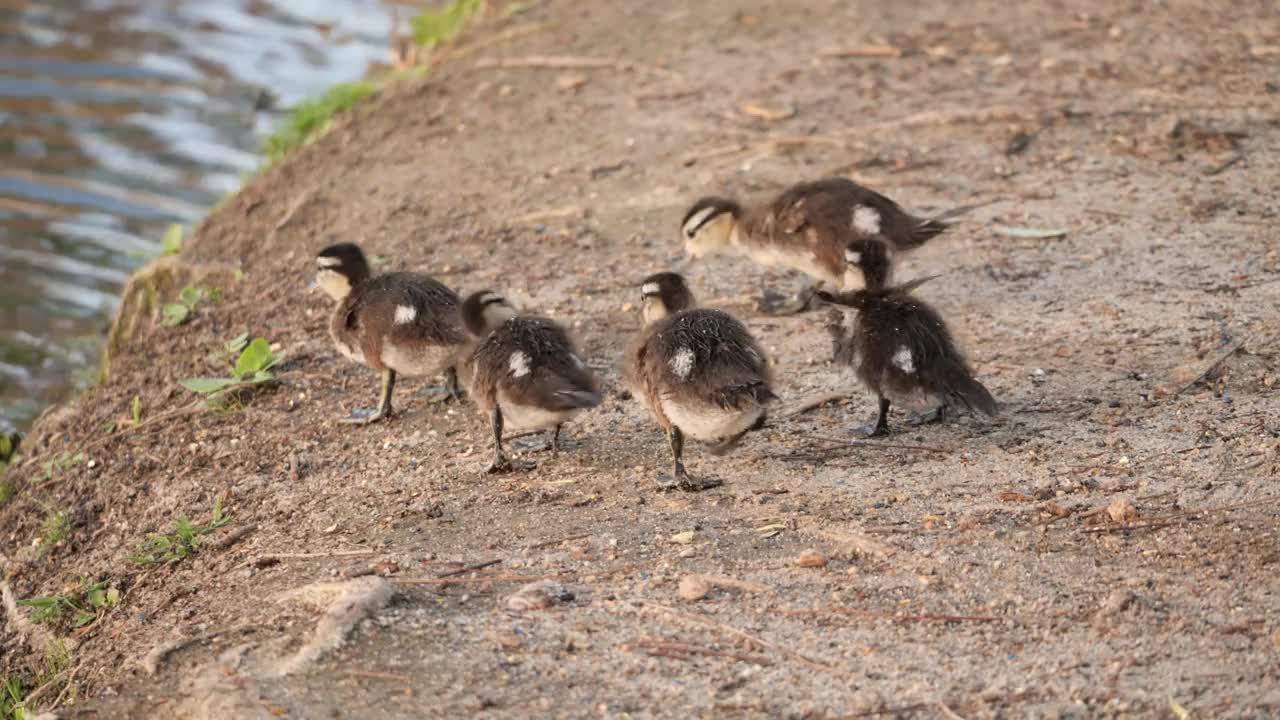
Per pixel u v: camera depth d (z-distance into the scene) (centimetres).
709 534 1139
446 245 1836
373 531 1203
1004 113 2033
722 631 995
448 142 2186
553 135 2148
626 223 1853
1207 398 1302
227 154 2619
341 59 3045
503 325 1288
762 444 1302
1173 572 1030
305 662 976
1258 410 1268
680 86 2266
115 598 1239
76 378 1945
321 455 1384
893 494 1183
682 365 1179
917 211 1783
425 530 1192
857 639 977
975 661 943
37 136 2661
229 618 1084
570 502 1220
